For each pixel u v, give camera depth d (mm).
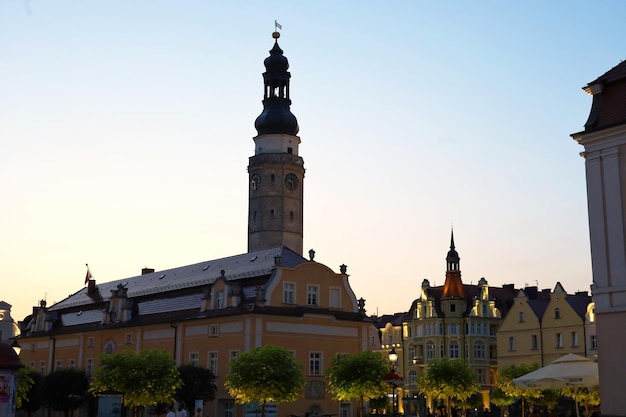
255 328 70250
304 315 73125
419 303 135250
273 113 133625
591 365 33250
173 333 80562
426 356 131875
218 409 72438
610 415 31203
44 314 105125
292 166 132625
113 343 89938
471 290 136500
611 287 31844
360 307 78312
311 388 71938
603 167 32938
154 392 62062
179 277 91375
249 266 80438
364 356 61656
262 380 58469
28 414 98375
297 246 131750
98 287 108375
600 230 32656
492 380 129500
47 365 101688
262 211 131000
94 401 83875
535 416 46531
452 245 135875
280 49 136125
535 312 111625
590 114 33812
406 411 128625
